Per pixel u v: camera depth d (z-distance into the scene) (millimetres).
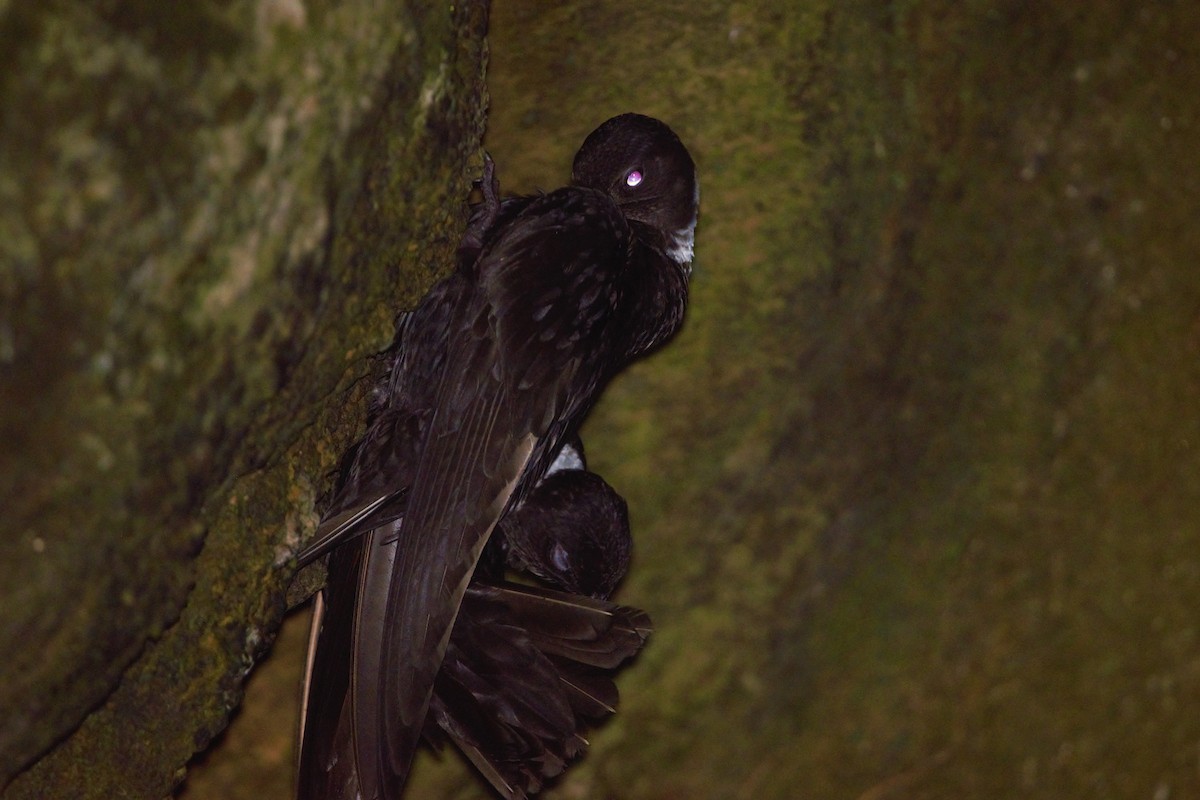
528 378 6449
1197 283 10133
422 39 5500
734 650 9680
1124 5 9477
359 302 5848
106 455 4566
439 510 6316
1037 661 10203
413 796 9164
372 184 5496
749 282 8984
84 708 5414
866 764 9961
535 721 6941
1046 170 9516
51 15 3844
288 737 8805
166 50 4184
